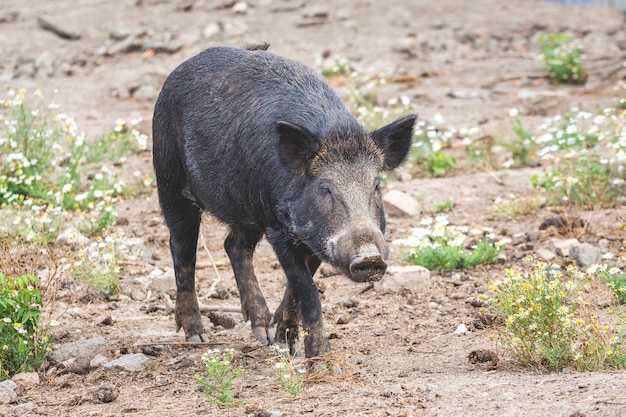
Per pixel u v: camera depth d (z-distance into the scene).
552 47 44.88
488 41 51.44
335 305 21.48
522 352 16.81
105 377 17.38
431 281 22.70
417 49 48.84
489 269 23.34
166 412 15.00
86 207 28.03
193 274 19.91
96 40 49.91
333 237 16.03
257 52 19.05
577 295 19.73
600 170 27.89
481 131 35.59
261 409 14.59
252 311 19.14
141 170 31.97
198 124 18.84
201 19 53.22
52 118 35.62
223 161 18.27
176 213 20.08
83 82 43.16
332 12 55.31
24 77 44.28
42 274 22.84
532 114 38.19
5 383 16.39
